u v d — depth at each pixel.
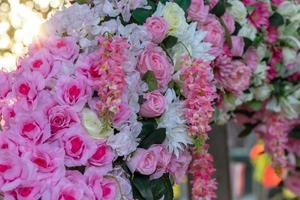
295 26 2.34
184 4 1.98
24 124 1.67
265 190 4.25
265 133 2.51
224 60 2.10
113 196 1.72
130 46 1.80
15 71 1.76
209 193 2.00
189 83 1.85
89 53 1.80
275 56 2.36
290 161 2.65
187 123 1.87
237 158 4.43
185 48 1.92
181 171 1.95
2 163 1.61
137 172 1.82
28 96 1.70
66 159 1.68
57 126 1.69
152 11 1.92
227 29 2.11
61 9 1.86
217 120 2.25
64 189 1.64
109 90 1.71
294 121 2.52
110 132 1.74
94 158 1.71
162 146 1.85
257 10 2.27
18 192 1.61
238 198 5.16
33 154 1.65
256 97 2.36
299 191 2.74
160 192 1.87
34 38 1.81
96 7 1.88
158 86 1.85
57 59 1.75
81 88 1.72
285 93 2.40
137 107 1.80
